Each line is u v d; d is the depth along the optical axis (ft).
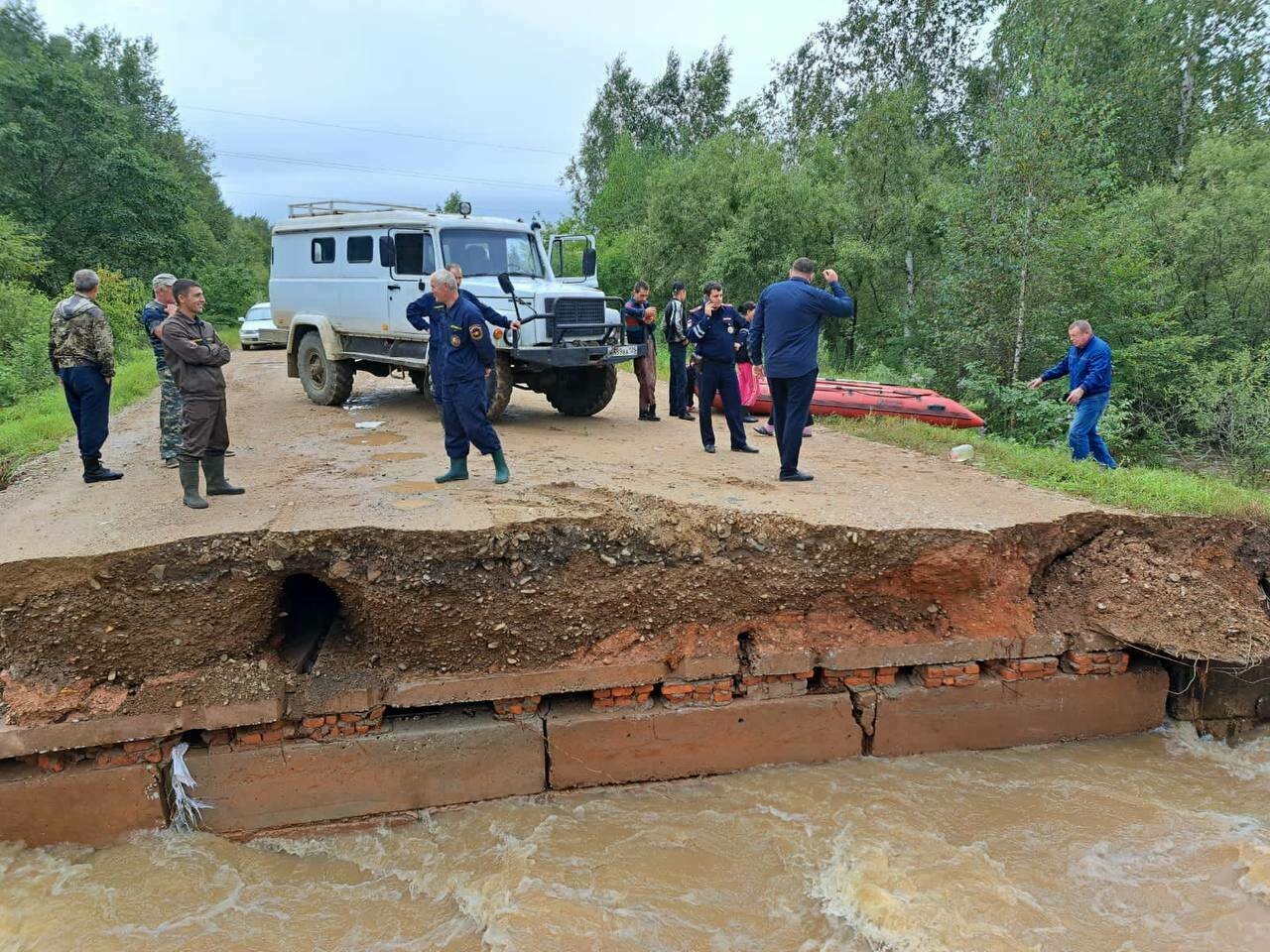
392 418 33.86
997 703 18.52
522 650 16.74
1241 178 54.54
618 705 17.35
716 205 77.61
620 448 28.02
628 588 17.10
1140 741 18.99
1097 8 69.05
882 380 51.67
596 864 14.99
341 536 16.39
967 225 50.14
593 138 150.71
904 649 17.97
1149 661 19.27
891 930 13.23
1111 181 49.42
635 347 31.73
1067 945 13.01
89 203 88.17
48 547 15.58
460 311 19.92
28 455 27.53
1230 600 18.65
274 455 25.79
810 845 15.46
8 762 15.23
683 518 18.08
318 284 35.78
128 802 15.47
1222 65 69.72
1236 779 17.52
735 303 76.43
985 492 21.75
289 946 13.26
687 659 17.24
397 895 14.47
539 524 17.08
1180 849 15.26
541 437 29.94
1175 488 21.54
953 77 89.51
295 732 16.10
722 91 141.90
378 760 16.19
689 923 13.61
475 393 20.33
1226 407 42.80
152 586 15.40
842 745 18.19
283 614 16.98
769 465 25.34
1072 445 27.81
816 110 94.38
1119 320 47.75
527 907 13.83
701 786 17.40
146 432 31.14
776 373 21.84
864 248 71.92
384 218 31.86
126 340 68.74
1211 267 53.98
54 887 14.40
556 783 17.04
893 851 15.15
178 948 13.19
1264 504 20.83
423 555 16.38
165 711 15.19
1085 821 16.08
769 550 17.84
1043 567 19.27
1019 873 14.62
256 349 72.54
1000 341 48.98
